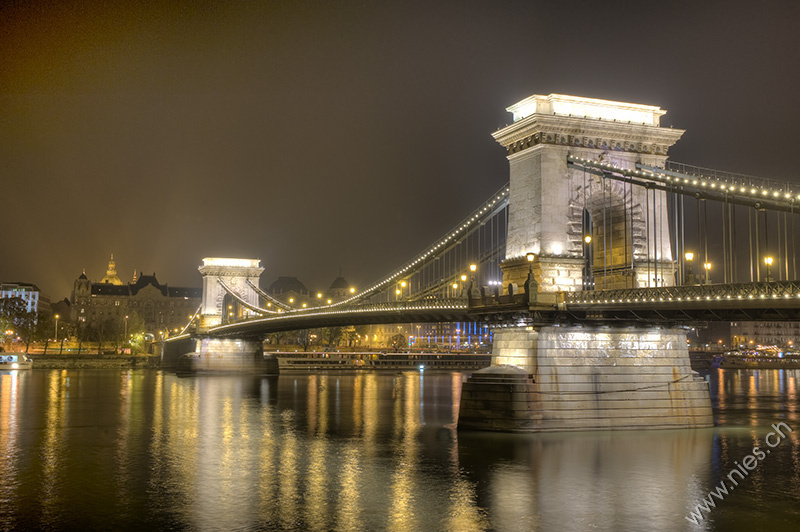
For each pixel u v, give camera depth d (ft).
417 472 141.69
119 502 123.34
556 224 184.14
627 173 173.99
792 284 135.54
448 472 139.54
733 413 237.04
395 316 257.55
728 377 519.60
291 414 240.53
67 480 138.82
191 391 340.80
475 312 191.21
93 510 118.73
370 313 268.21
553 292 173.88
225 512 117.50
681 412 179.52
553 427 171.32
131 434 193.06
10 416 232.73
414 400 297.53
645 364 178.81
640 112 194.49
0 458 159.33
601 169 183.73
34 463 154.10
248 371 498.28
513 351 179.42
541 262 181.57
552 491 127.24
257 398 304.09
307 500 124.26
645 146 192.85
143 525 111.14
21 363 571.69
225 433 194.90
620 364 177.17
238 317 545.85
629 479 134.21
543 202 183.83
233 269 542.16
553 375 173.06
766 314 146.00
